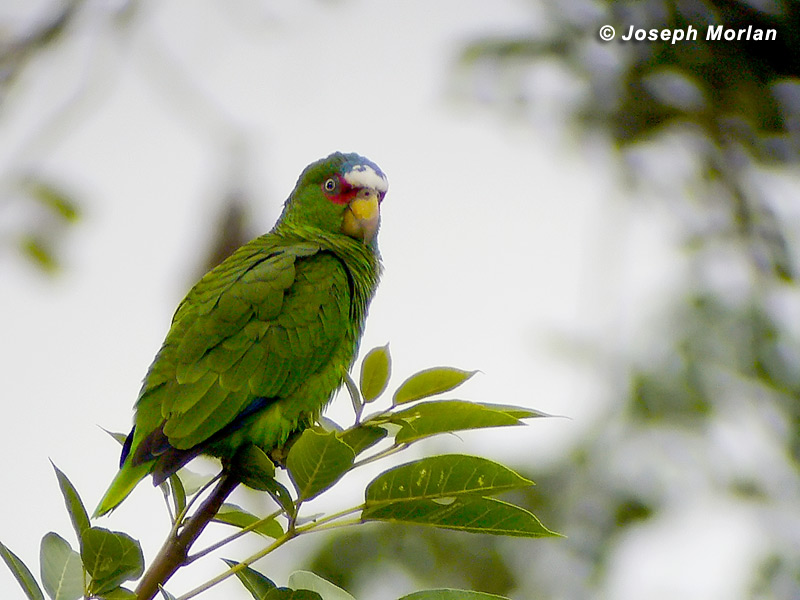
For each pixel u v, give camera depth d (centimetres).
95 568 514
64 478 531
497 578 1182
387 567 1159
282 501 533
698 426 1236
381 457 547
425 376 577
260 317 821
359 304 910
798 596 1217
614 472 1251
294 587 556
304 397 828
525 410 545
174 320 838
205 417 761
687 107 1112
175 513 614
